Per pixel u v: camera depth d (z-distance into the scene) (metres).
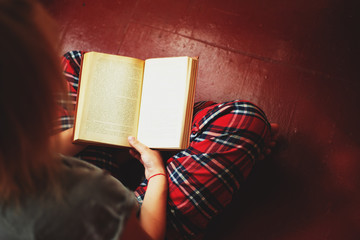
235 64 1.52
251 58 1.52
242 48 1.53
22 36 0.28
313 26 1.54
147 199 0.94
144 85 1.02
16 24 0.28
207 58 1.53
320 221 1.31
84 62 1.00
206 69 1.52
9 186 0.35
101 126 0.97
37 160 0.34
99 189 0.41
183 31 1.57
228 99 1.48
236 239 1.32
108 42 1.57
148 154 0.99
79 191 0.40
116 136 0.98
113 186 0.43
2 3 0.28
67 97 0.37
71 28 1.59
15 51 0.28
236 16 1.58
